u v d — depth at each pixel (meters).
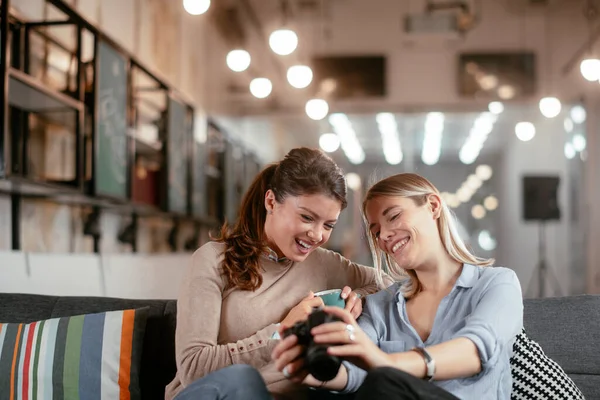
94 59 3.70
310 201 1.67
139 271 3.11
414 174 1.70
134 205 4.34
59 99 3.15
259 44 8.76
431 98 8.68
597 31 7.79
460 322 1.59
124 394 1.84
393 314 1.72
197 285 1.71
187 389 1.32
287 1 8.62
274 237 1.76
